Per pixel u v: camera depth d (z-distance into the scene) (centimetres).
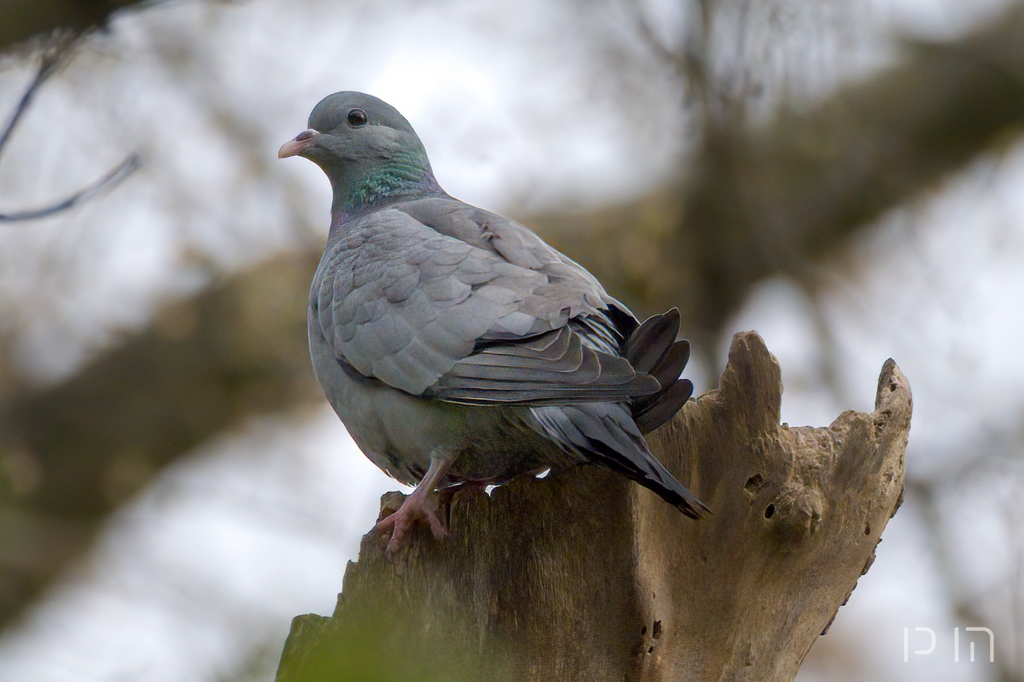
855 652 1522
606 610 771
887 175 1783
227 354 1702
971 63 1784
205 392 1709
